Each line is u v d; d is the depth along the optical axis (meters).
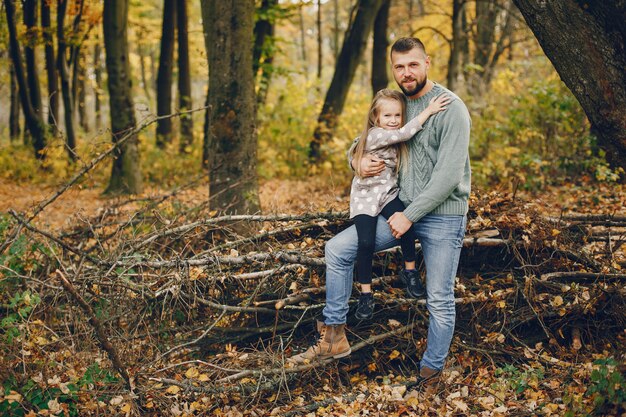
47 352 3.61
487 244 3.99
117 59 11.92
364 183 3.45
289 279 3.99
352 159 3.53
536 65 11.86
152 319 4.06
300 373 3.74
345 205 4.88
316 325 3.99
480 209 4.12
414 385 3.63
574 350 3.81
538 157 8.63
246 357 3.75
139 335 3.89
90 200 11.38
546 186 8.71
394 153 3.41
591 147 8.97
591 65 3.21
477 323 3.91
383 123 3.41
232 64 6.23
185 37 15.73
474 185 4.45
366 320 3.96
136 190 12.00
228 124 6.26
